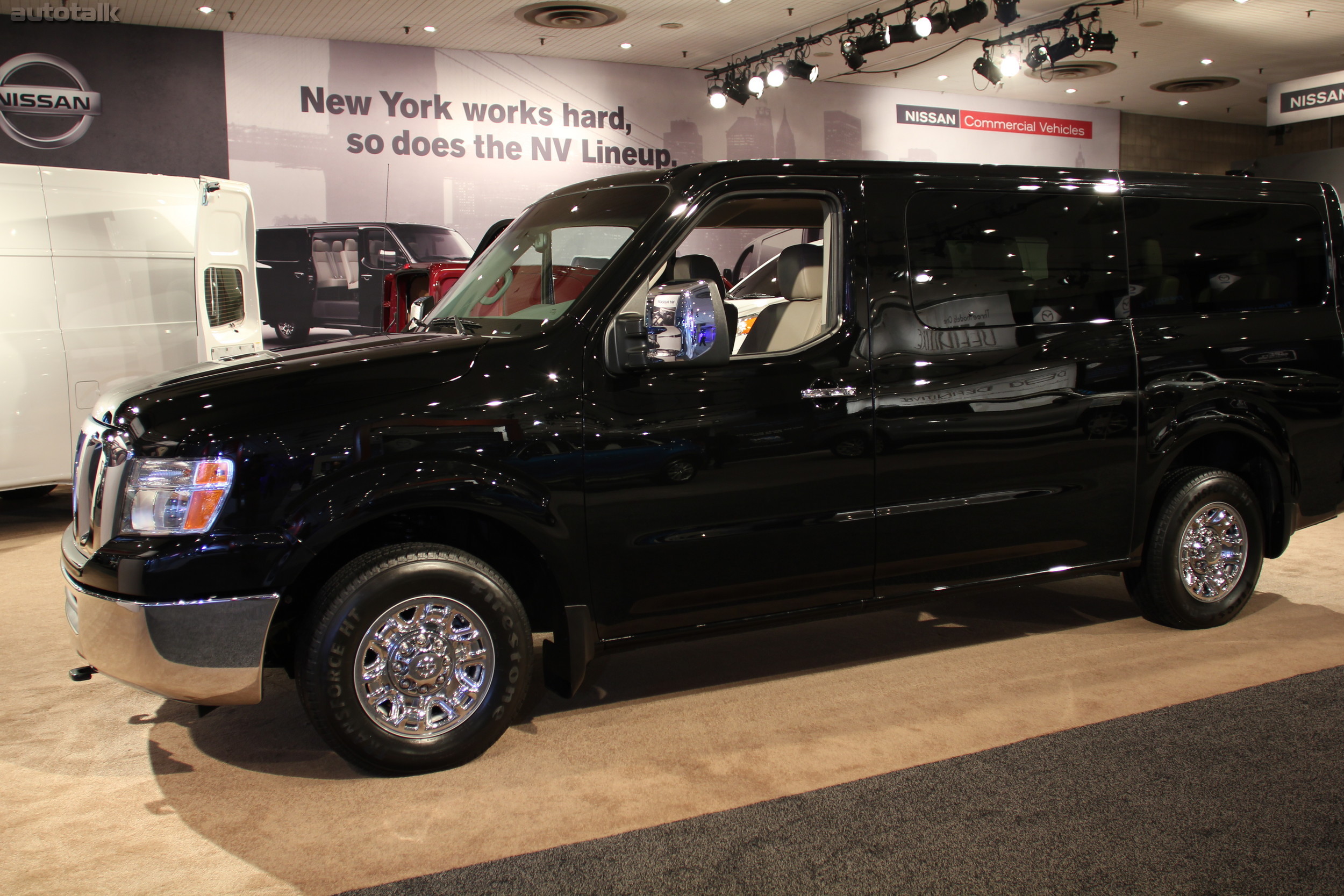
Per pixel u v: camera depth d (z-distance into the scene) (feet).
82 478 8.98
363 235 41.19
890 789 8.47
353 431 8.36
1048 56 42.09
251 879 7.31
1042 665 11.51
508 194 45.62
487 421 8.72
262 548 8.13
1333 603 13.82
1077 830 7.69
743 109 50.65
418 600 8.70
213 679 8.21
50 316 20.52
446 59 43.65
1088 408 11.17
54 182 20.57
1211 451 12.94
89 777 9.11
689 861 7.39
